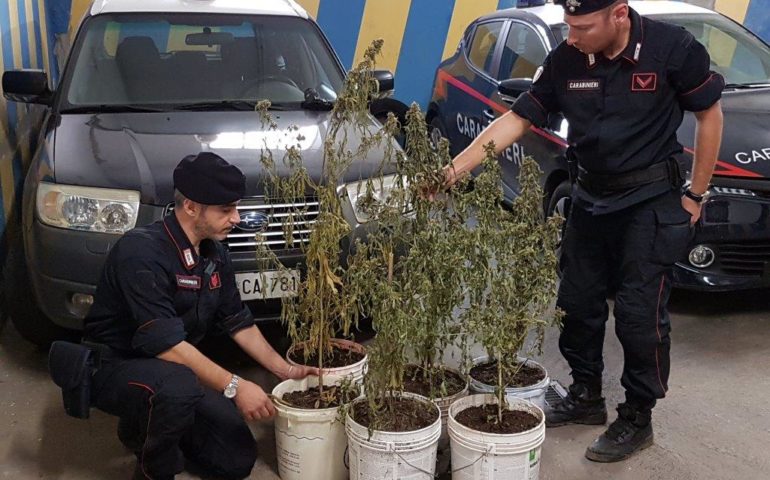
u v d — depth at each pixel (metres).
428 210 2.56
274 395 2.69
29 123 5.40
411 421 2.54
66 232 3.19
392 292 2.34
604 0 2.44
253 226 3.22
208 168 2.51
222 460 2.75
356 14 6.95
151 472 2.59
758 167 3.79
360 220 3.32
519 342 2.61
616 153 2.68
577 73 2.70
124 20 4.37
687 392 3.42
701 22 5.17
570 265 3.00
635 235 2.75
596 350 3.10
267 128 3.71
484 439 2.42
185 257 2.62
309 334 2.84
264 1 4.81
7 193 4.57
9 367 3.64
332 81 4.41
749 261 3.87
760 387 3.46
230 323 2.90
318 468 2.66
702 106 2.62
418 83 7.18
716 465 2.89
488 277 2.53
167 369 2.52
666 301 2.82
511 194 5.16
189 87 4.12
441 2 7.00
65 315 3.26
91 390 2.62
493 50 5.73
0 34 4.68
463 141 5.93
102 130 3.64
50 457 2.94
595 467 2.89
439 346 3.02
